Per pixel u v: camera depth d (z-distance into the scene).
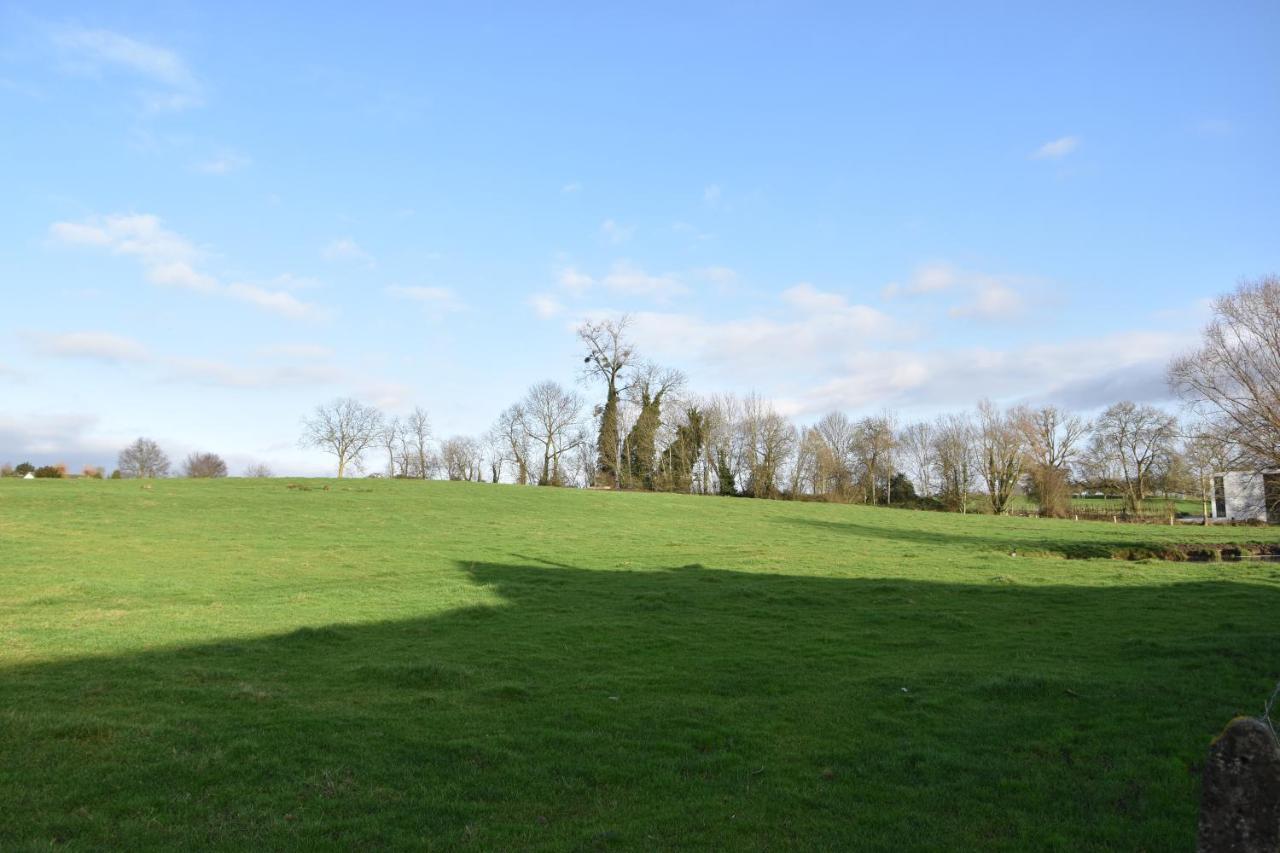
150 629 20.08
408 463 126.25
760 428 101.44
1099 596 25.77
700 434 99.88
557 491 72.25
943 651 18.39
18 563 29.88
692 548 40.12
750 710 13.83
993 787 10.62
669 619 22.25
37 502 47.00
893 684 15.32
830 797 10.32
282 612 22.70
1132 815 9.74
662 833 9.25
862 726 13.02
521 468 115.94
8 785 9.80
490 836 9.02
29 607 22.94
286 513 48.16
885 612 23.05
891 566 33.72
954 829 9.43
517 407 114.69
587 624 21.38
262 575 29.34
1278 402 43.78
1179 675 15.51
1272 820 5.84
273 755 11.09
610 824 9.44
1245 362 44.62
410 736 12.09
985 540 47.06
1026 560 36.34
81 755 10.84
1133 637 19.14
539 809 9.83
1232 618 21.48
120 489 55.50
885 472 110.81
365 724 12.60
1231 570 33.12
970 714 13.48
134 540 36.38
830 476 106.06
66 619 21.20
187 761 10.71
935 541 46.09
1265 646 17.38
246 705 13.52
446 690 14.90
